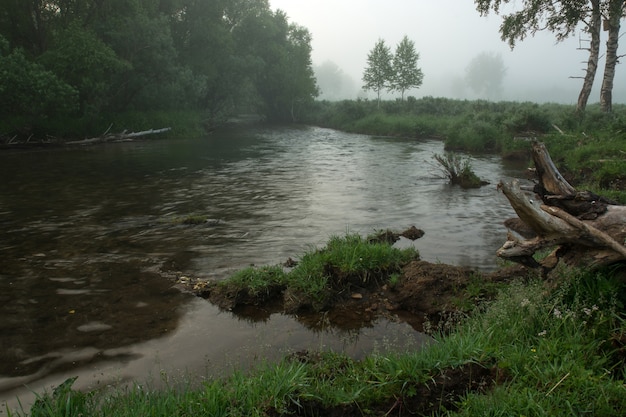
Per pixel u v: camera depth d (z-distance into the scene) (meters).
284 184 14.80
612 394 3.24
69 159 20.28
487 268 7.07
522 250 5.16
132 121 30.91
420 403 3.56
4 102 23.11
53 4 29.62
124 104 32.41
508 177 16.19
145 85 32.50
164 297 6.08
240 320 5.52
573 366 3.56
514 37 25.28
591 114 22.55
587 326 4.30
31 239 8.62
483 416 3.18
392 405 3.52
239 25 50.78
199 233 9.14
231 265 7.31
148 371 4.29
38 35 29.34
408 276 6.27
